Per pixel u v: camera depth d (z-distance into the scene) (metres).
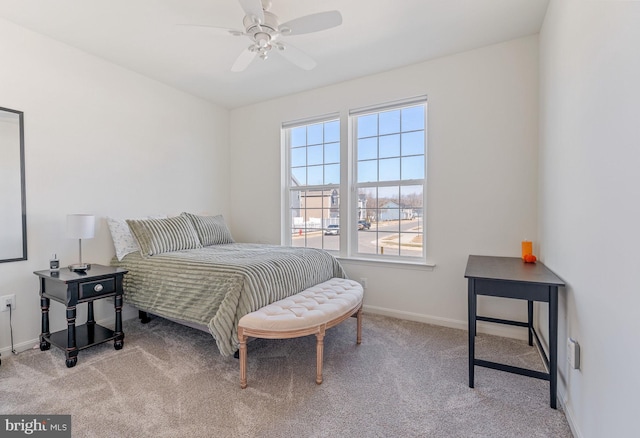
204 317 2.16
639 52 0.93
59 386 1.85
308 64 2.33
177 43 2.59
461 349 2.37
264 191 3.97
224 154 4.14
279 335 1.82
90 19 2.26
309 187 3.74
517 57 2.55
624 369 1.01
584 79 1.40
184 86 3.48
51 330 2.51
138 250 2.86
